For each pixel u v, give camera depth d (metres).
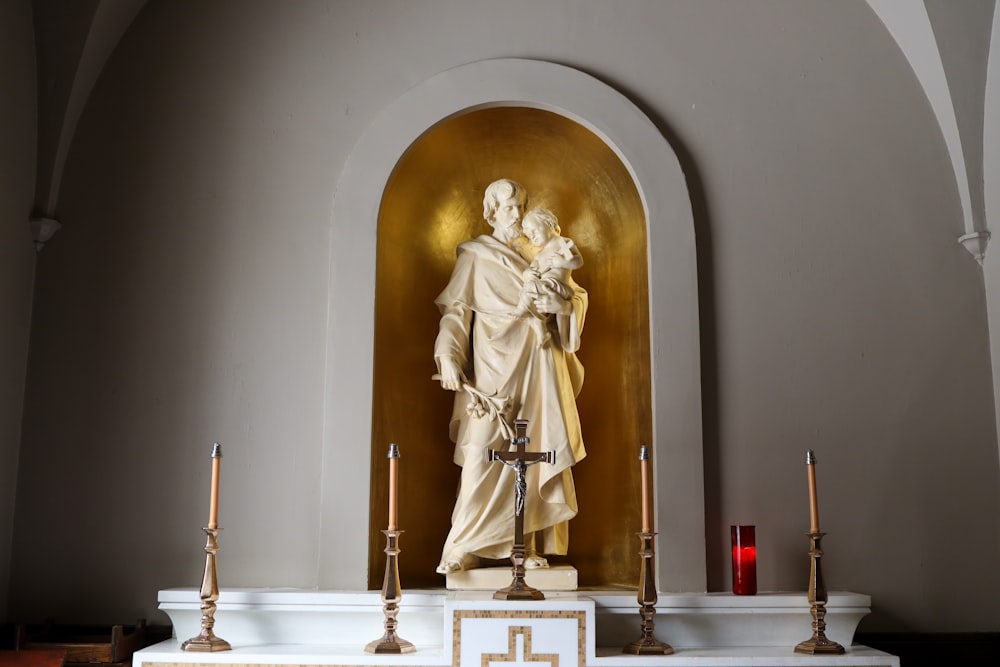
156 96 3.83
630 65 3.90
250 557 3.50
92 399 3.62
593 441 4.01
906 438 3.68
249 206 3.76
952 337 3.77
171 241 3.73
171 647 3.11
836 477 3.64
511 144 4.13
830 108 3.91
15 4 3.63
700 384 3.61
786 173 3.84
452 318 3.68
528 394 3.57
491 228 4.25
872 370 3.72
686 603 3.24
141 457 3.58
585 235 4.19
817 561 3.15
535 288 3.58
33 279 3.69
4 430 3.50
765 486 3.60
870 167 3.88
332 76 3.86
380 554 3.60
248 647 3.17
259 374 3.63
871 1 3.98
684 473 3.54
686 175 3.81
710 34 3.94
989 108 3.85
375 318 3.65
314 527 3.52
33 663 3.04
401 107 3.80
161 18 3.89
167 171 3.78
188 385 3.62
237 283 3.70
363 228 3.69
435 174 4.10
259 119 3.83
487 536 3.45
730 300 3.73
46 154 3.74
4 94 3.55
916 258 3.82
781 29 3.96
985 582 3.60
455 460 3.63
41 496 3.55
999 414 3.71
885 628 3.56
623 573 3.82
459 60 3.87
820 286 3.77
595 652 3.04
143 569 3.50
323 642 3.25
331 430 3.53
